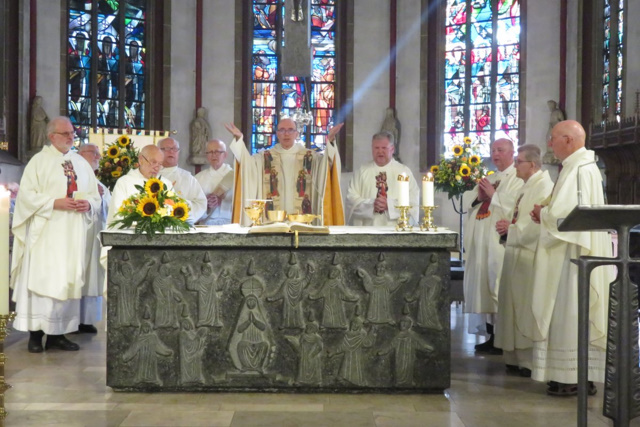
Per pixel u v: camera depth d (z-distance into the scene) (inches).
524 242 217.2
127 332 202.5
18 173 565.9
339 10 645.3
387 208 303.4
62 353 257.3
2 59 557.6
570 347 198.2
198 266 202.4
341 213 277.4
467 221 283.9
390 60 641.6
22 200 260.1
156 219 197.6
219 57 637.3
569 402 195.9
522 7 604.1
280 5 645.9
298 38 333.7
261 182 281.4
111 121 613.6
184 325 202.2
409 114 639.8
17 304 259.8
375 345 201.8
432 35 634.8
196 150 626.5
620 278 145.9
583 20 569.6
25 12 572.4
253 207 223.8
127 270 202.5
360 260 201.6
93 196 276.2
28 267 259.0
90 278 274.4
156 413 183.6
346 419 179.3
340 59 644.1
